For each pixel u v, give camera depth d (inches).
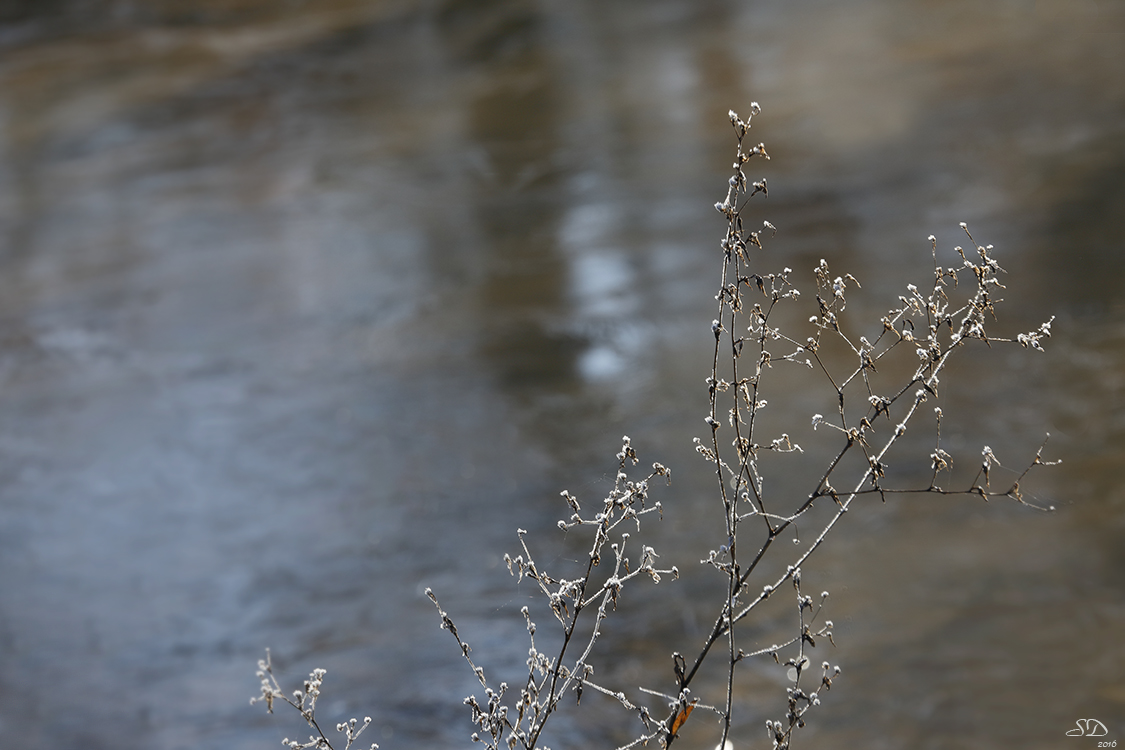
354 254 412.2
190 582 199.2
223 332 345.7
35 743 154.9
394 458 239.8
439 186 490.9
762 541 179.5
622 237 384.2
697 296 314.8
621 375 267.4
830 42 625.6
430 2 940.6
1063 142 403.9
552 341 298.5
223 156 599.8
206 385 302.4
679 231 381.1
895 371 239.9
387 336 320.2
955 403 222.8
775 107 527.2
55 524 230.8
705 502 194.4
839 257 328.5
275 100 711.7
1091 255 294.8
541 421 247.8
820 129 480.1
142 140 655.1
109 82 804.6
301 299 367.6
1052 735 129.8
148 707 160.9
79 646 181.2
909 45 589.0
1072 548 168.6
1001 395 223.9
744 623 157.2
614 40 728.3
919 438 211.3
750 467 70.2
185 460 255.4
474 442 241.6
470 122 597.6
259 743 145.6
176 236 468.4
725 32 695.1
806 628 67.3
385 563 193.8
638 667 148.3
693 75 615.2
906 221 352.8
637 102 581.0
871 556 172.7
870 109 494.0
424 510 211.9
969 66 531.8
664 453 219.3
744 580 69.1
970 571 165.6
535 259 375.6
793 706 68.4
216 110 704.4
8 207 547.8
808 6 717.3
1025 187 364.2
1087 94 455.8
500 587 176.1
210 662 171.5
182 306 377.7
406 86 704.4
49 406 301.4
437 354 300.8
